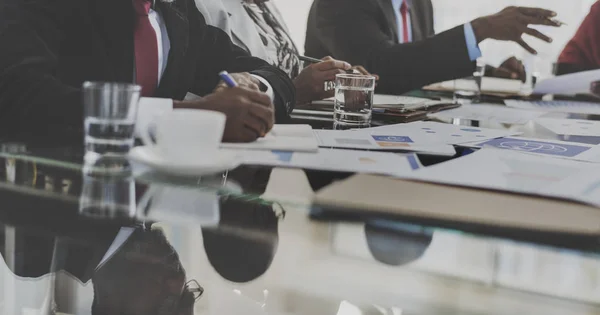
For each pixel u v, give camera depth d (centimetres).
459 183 79
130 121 83
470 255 76
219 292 144
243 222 71
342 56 265
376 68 258
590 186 81
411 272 155
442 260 120
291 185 75
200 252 142
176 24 172
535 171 89
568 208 71
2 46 120
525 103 205
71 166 79
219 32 190
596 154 107
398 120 143
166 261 140
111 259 134
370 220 65
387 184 77
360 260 146
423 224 63
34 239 132
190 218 70
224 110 98
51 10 136
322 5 273
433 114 160
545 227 64
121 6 152
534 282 162
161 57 164
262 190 72
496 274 163
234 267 146
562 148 112
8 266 135
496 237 61
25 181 75
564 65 275
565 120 161
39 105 107
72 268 135
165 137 77
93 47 144
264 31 225
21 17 129
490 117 160
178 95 171
